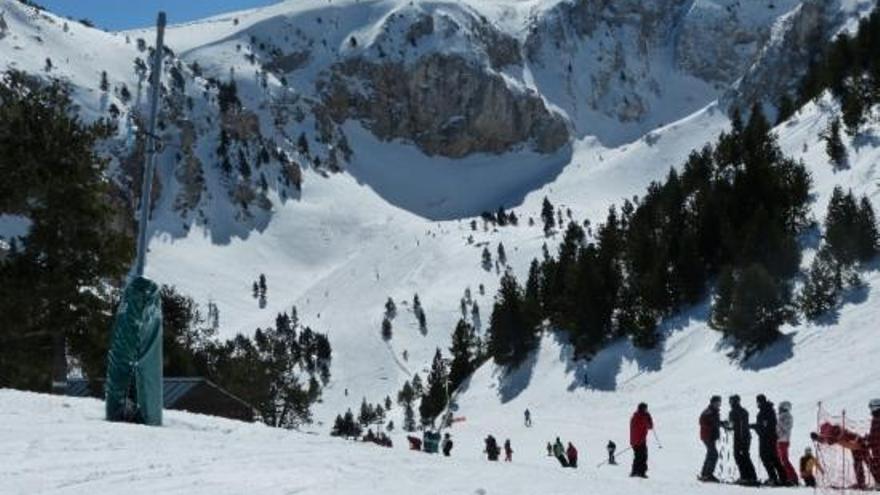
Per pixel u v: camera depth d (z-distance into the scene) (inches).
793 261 3036.4
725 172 4215.1
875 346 2225.6
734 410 726.5
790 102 5920.3
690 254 3363.7
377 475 464.8
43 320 1214.9
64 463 414.0
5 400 676.1
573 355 3538.4
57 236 1218.0
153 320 686.5
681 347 3093.0
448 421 1450.5
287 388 2918.3
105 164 1296.8
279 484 399.5
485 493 427.2
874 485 592.7
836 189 2842.0
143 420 671.1
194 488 373.7
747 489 568.1
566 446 2111.2
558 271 4165.8
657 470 1302.9
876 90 3983.8
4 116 1225.4
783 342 2561.5
